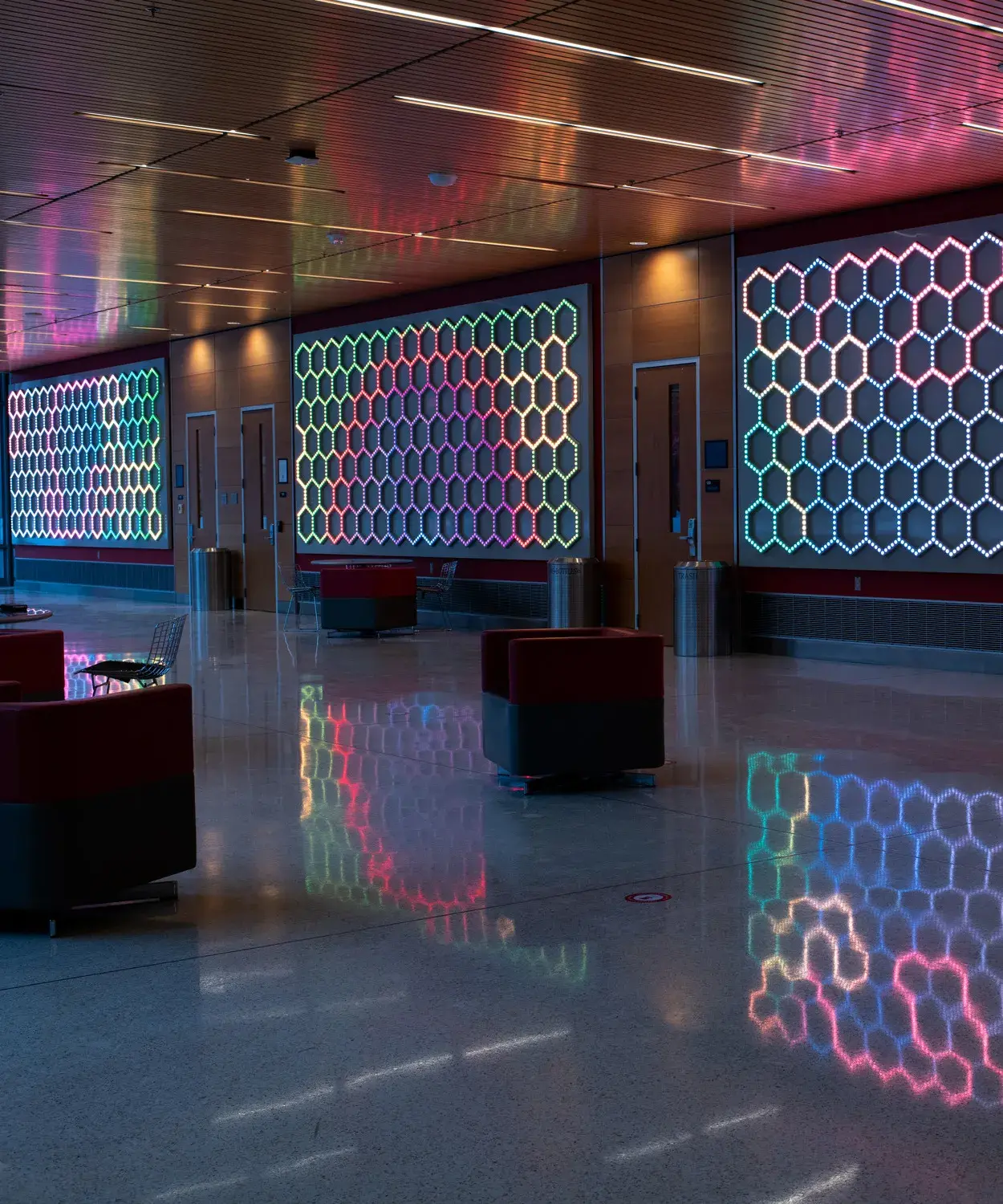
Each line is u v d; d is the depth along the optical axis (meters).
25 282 17.25
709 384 14.90
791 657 14.18
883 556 13.31
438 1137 3.50
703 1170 3.30
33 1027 4.32
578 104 9.56
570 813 7.25
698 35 8.16
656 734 7.79
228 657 14.93
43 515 28.42
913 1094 3.71
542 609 17.14
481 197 12.58
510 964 4.83
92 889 5.25
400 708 11.00
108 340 23.77
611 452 16.05
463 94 9.29
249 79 8.90
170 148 10.62
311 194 12.36
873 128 10.27
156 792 5.54
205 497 23.33
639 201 12.83
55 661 8.62
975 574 12.59
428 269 16.66
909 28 8.09
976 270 12.34
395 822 7.10
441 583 18.28
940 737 9.30
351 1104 3.71
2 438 29.62
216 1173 3.34
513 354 17.16
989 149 10.95
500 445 17.44
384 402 19.34
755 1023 4.24
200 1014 4.40
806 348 13.88
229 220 13.48
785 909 5.45
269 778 8.29
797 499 14.11
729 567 14.53
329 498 20.61
